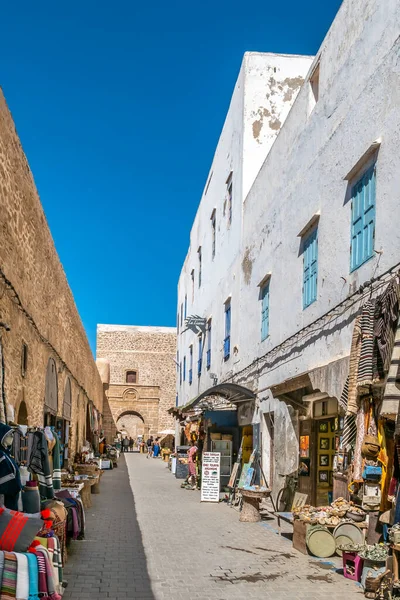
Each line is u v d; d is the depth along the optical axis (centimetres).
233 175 1928
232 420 1812
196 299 2714
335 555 857
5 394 808
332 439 1102
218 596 659
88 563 803
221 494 1683
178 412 2619
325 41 1095
